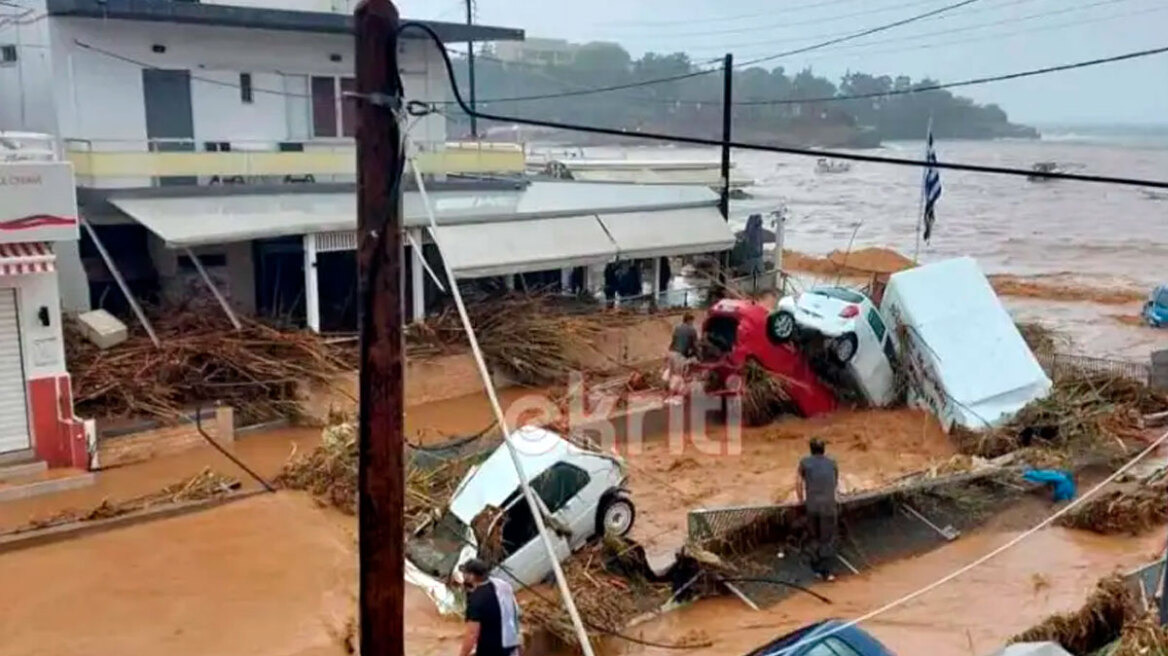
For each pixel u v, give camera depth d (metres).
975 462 18.14
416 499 15.20
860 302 22.61
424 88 30.34
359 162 6.70
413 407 22.33
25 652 11.45
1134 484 17.53
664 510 16.77
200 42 25.80
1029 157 182.38
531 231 26.78
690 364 21.44
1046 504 17.02
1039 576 14.41
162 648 11.58
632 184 34.88
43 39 23.97
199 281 24.86
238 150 25.72
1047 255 59.16
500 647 9.45
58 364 17.48
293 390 20.94
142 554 14.23
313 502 16.30
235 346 21.38
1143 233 72.81
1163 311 36.59
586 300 28.95
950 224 79.56
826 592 13.90
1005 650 9.78
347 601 12.86
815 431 21.11
